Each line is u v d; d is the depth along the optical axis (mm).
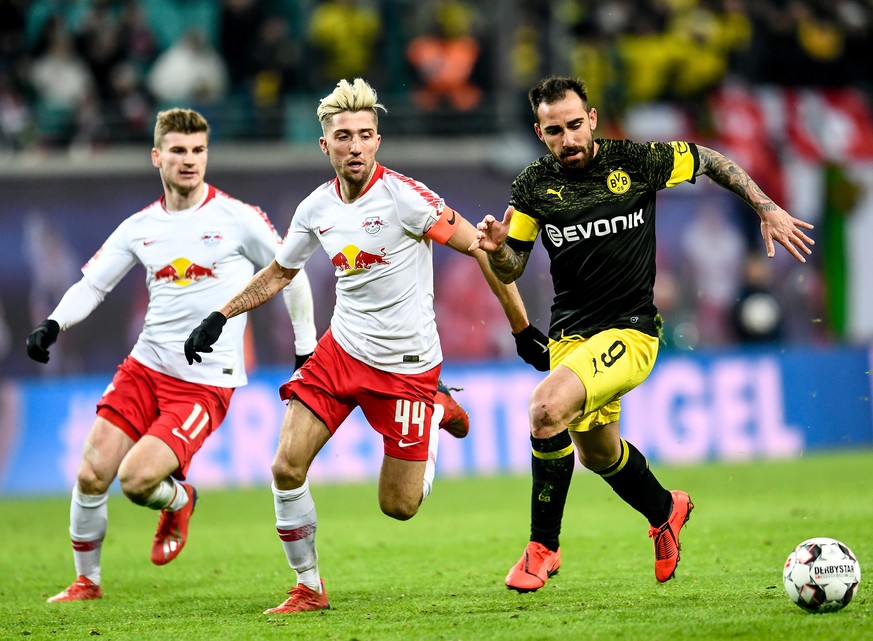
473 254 21188
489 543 31141
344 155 20531
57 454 52344
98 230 59875
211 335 21484
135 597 24422
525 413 53906
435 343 21969
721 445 54500
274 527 37250
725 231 62188
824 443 55969
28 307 59156
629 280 21453
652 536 22625
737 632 17281
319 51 65438
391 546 31328
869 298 65312
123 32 65188
